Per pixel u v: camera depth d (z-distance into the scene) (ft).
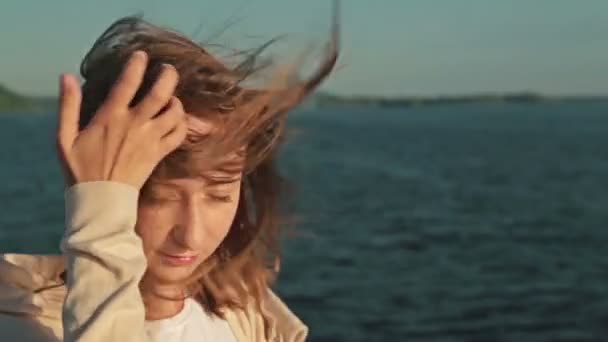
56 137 5.11
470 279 70.79
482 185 147.64
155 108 5.18
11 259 6.33
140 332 5.12
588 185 148.15
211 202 5.85
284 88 5.94
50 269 6.36
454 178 159.43
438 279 70.49
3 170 161.27
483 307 60.95
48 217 99.45
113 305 5.00
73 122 5.13
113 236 5.08
